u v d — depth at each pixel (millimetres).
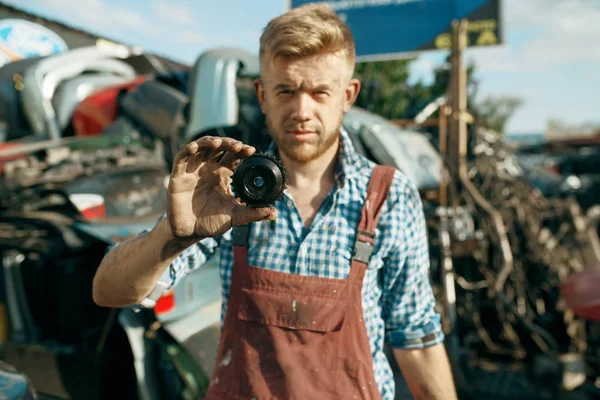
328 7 1188
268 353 1070
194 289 2293
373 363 1170
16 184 2709
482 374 3117
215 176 980
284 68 1109
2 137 5102
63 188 2576
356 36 6844
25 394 1236
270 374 1058
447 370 1261
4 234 2387
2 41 10641
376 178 1201
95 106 4176
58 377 2377
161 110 3768
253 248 1160
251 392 1054
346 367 1070
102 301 1102
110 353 2412
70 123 4641
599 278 2773
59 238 2365
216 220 966
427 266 1269
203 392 2127
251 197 953
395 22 6668
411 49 6621
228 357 1110
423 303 1254
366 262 1138
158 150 3801
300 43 1083
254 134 3518
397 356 1286
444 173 3746
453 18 6445
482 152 4027
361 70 9086
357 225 1171
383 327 1221
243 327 1104
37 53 11211
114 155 3180
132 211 2746
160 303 2129
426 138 4648
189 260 1187
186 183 947
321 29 1093
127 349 2473
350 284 1117
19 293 2404
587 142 17172
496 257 3395
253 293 1110
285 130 1144
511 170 4285
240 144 945
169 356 2227
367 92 5625
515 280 3396
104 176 2750
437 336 1255
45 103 4738
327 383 1051
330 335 1078
